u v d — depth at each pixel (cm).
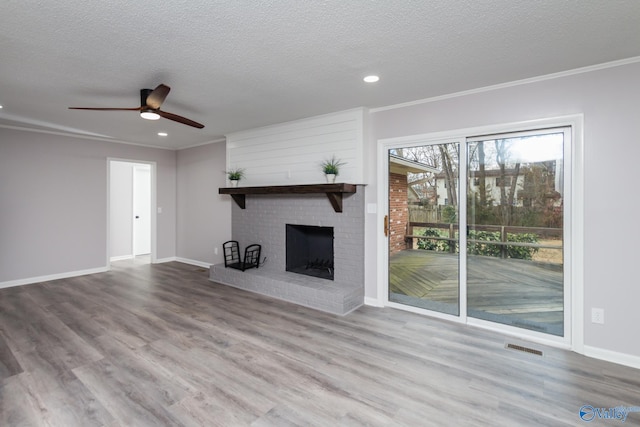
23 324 333
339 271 416
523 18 194
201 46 230
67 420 191
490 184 323
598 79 262
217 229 594
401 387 225
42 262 507
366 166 390
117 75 280
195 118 428
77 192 542
